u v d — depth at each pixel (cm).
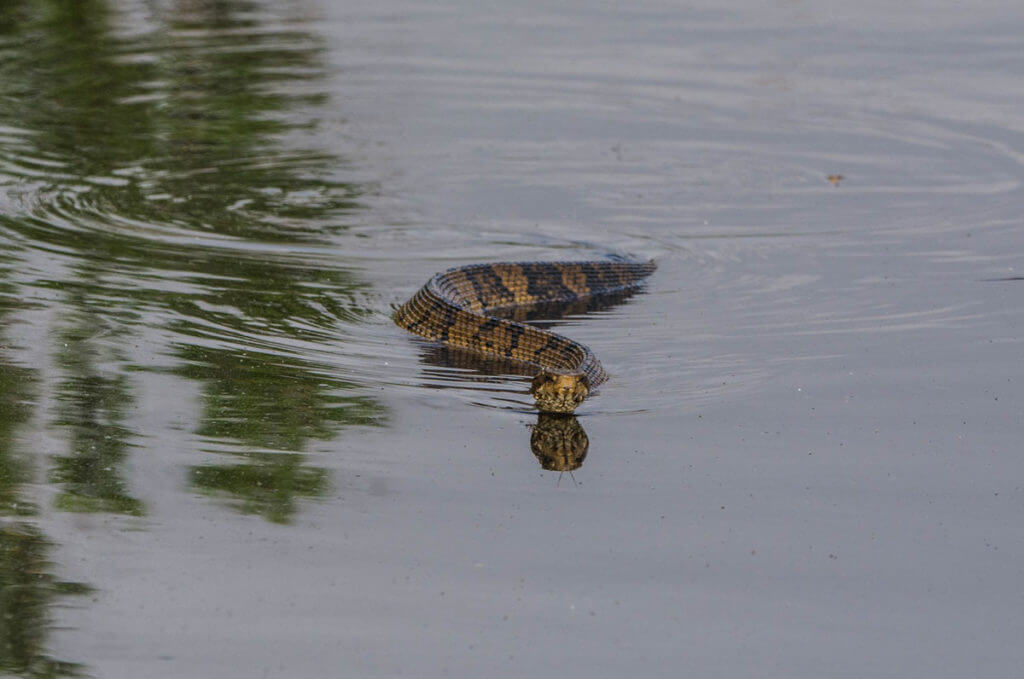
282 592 2406
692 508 2714
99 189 5166
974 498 2742
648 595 2403
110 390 3244
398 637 2275
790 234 4856
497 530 2628
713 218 5088
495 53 7456
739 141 6072
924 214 5031
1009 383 3325
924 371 3431
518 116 6469
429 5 8494
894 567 2492
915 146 5919
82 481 2789
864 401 3244
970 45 7444
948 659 2216
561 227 4994
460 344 3709
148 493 2747
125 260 4328
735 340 3747
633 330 3884
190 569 2475
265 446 2977
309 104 6588
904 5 8356
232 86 6819
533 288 4272
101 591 2403
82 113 6269
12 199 4959
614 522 2662
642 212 5175
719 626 2311
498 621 2323
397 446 2994
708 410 3206
